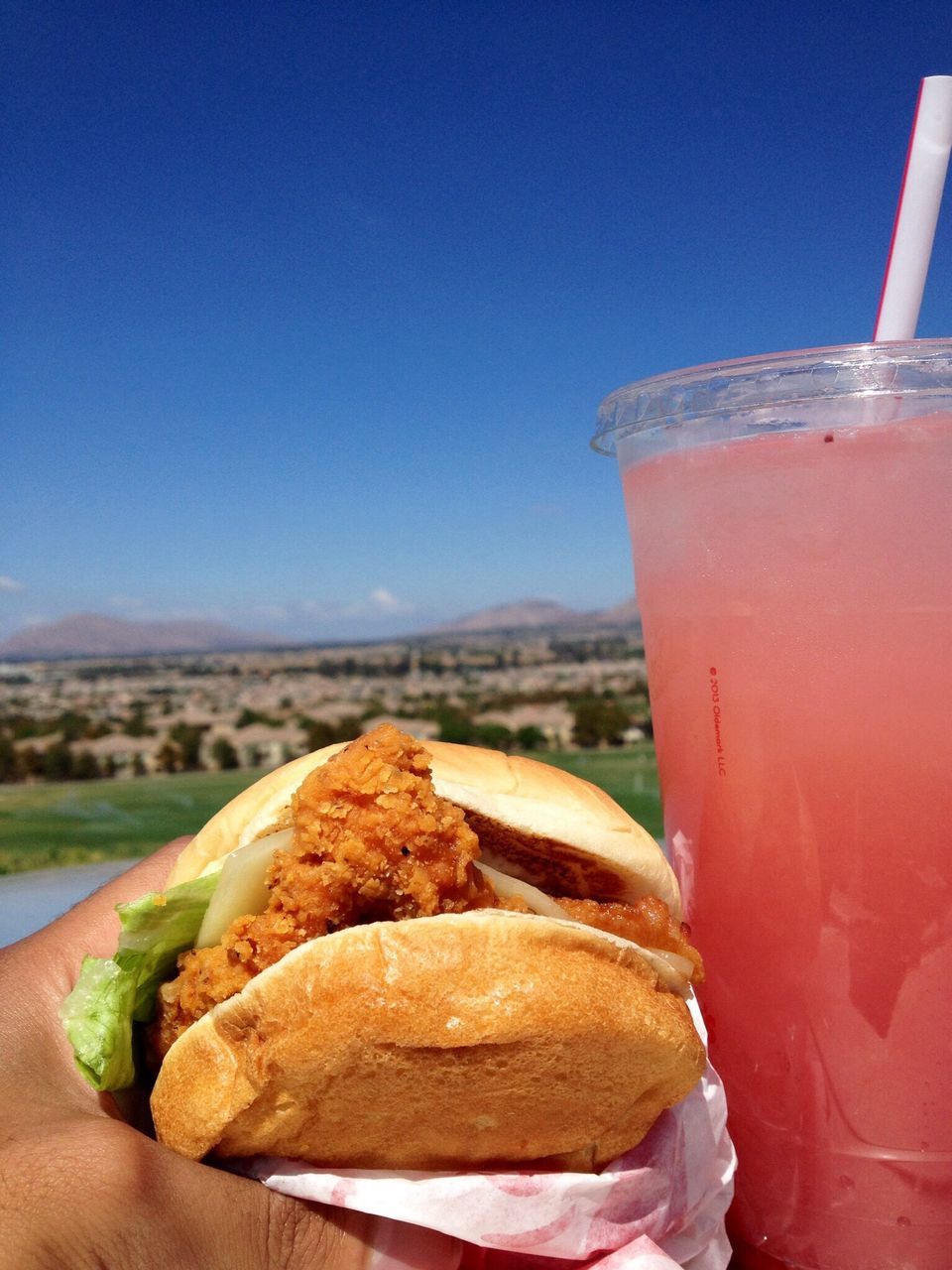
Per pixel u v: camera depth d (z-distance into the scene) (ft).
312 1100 0.64
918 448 0.67
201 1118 0.65
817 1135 0.74
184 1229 0.61
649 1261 0.68
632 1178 0.70
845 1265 0.75
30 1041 0.74
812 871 0.72
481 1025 0.60
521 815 0.74
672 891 0.78
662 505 0.78
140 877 0.92
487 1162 0.70
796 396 0.69
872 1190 0.73
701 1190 0.74
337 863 0.66
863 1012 0.72
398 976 0.61
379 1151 0.69
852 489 0.68
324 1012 0.61
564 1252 0.69
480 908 0.68
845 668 0.69
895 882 0.70
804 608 0.70
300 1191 0.67
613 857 0.75
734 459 0.72
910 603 0.68
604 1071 0.64
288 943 0.67
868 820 0.70
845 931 0.71
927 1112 0.72
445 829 0.67
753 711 0.73
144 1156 0.61
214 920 0.72
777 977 0.74
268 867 0.71
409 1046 0.60
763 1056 0.76
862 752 0.69
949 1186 0.73
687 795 0.79
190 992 0.70
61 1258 0.56
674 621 0.78
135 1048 0.78
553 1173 0.69
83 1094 0.72
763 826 0.73
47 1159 0.59
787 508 0.70
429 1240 0.69
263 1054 0.62
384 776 0.67
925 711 0.68
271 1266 0.65
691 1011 0.78
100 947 0.84
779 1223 0.78
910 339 0.68
